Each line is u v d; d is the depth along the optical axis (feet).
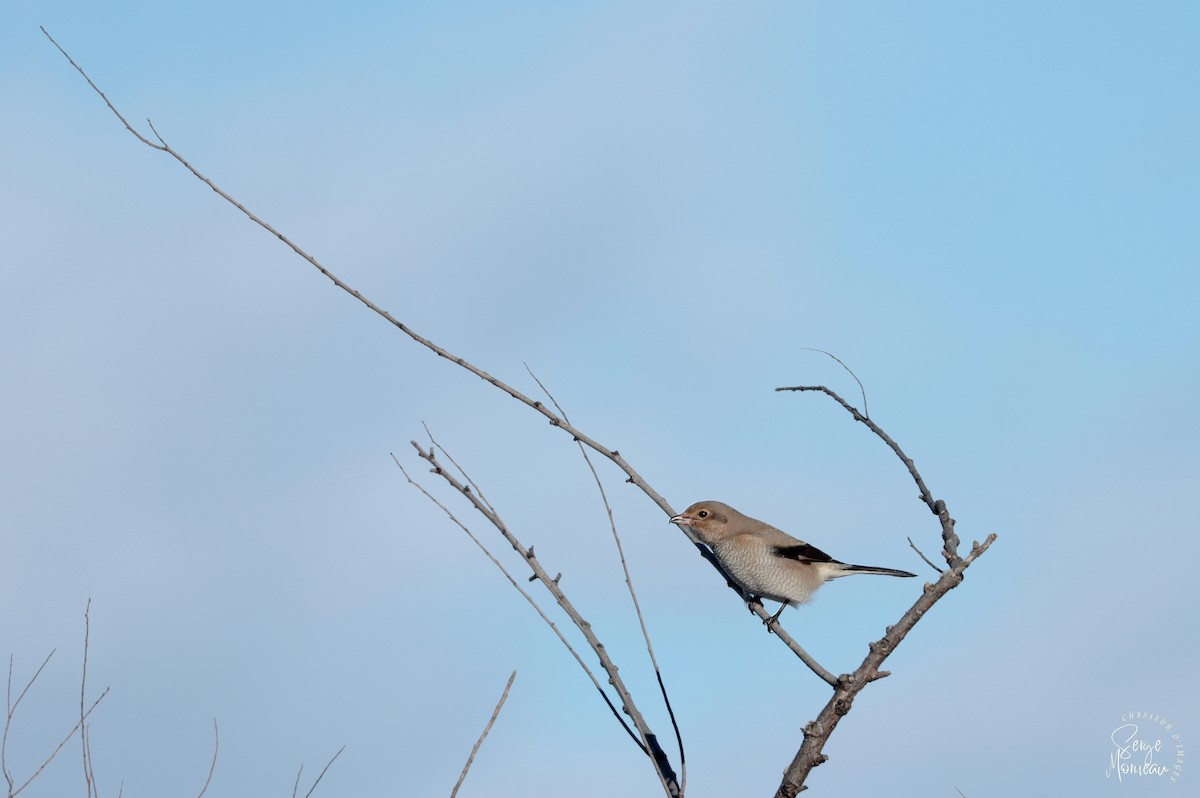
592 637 26.76
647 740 25.62
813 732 28.81
